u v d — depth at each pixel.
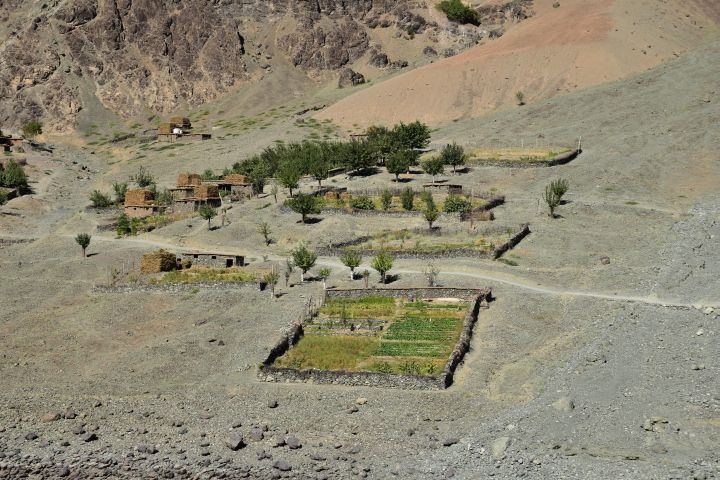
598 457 55.72
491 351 74.38
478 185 138.88
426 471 56.47
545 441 58.47
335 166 156.00
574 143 160.25
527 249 103.12
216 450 61.00
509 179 140.75
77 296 97.44
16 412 69.12
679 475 52.59
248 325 84.69
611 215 118.06
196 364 77.25
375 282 93.44
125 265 107.56
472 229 111.00
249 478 57.00
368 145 157.00
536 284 90.88
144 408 69.06
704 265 92.50
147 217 133.75
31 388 74.12
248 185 144.62
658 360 68.69
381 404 66.19
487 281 91.62
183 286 95.00
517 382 68.31
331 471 57.09
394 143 163.62
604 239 106.56
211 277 97.44
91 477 58.31
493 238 106.56
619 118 170.62
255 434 62.56
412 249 102.69
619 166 142.00
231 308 89.75
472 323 79.56
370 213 121.25
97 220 136.50
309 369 71.19
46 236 127.75
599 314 80.94
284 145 186.88
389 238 110.31
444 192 134.00
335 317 84.31
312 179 151.12
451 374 69.19
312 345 77.12
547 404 63.41
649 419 59.12
